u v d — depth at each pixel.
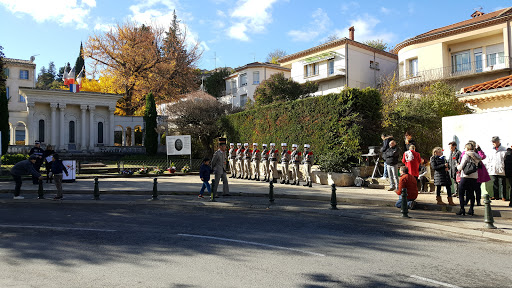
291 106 22.98
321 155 19.84
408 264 5.97
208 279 5.15
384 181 16.56
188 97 39.72
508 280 5.23
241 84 53.50
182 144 26.67
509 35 31.06
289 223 9.38
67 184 18.25
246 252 6.59
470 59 34.09
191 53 51.91
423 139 20.72
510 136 12.45
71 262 5.94
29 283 4.95
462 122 13.65
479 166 10.50
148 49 48.91
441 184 11.35
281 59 50.88
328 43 44.03
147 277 5.22
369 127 19.02
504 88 15.65
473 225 8.95
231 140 30.00
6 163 28.53
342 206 12.06
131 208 11.90
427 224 9.12
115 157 37.34
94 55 47.28
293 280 5.14
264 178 20.89
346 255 6.46
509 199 11.84
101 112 42.03
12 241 7.33
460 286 4.98
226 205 12.48
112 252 6.54
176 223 9.30
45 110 39.22
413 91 28.27
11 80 55.62
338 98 19.42
